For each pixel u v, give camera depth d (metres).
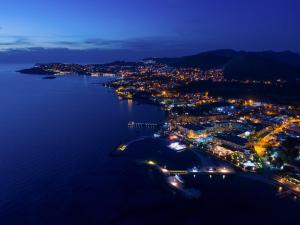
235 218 160.88
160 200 177.75
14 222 158.50
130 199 178.75
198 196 181.00
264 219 160.12
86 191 188.75
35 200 179.00
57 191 188.88
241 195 182.38
